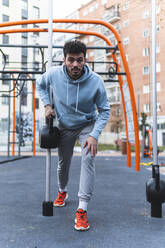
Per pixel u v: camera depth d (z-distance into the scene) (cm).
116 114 2141
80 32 500
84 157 183
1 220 192
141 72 2445
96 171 496
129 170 514
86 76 179
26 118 1052
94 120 201
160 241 153
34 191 303
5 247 142
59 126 206
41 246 144
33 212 214
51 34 204
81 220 174
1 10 971
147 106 2447
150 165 629
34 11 949
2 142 1265
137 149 509
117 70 524
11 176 427
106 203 249
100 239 156
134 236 162
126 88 513
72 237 159
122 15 2500
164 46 2034
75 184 350
